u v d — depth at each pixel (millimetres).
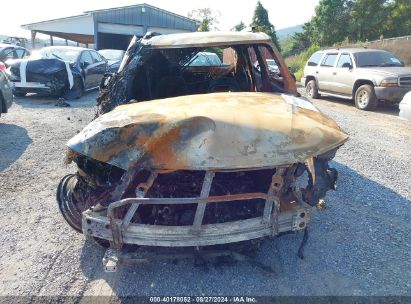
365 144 6934
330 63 12664
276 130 2746
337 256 3309
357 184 4949
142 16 27734
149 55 4348
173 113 2902
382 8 36281
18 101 11297
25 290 2887
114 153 2730
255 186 3105
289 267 3154
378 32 37156
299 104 3398
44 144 6750
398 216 4082
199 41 4215
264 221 2736
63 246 3492
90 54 13609
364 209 4234
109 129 2793
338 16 38031
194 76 5625
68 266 3191
